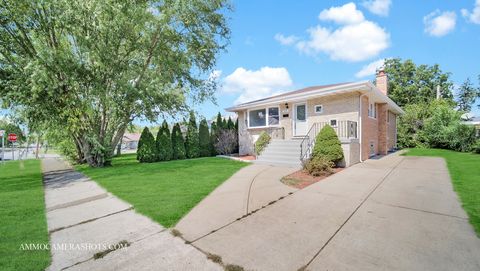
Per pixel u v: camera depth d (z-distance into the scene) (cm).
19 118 1111
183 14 1197
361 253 282
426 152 1430
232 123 1880
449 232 332
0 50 997
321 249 294
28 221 430
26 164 1717
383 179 674
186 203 494
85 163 1620
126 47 1220
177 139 1571
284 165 971
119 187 669
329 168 785
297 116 1297
